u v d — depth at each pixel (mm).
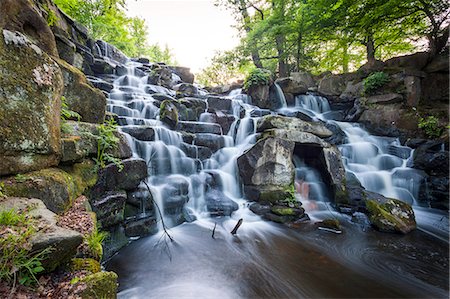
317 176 8328
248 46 15781
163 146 6754
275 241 5301
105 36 17219
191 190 6641
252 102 12930
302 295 3566
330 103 13422
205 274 3949
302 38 14430
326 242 5348
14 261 1678
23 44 3080
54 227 2123
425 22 11547
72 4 12398
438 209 7746
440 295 3678
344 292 3682
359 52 17453
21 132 2898
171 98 9609
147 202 5238
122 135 5230
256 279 3898
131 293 3381
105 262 4066
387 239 5566
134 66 13938
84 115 5004
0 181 2619
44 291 1802
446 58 10625
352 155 9758
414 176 8414
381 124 11070
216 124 9188
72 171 3852
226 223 6098
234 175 7973
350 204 7098
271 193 6941
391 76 11359
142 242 4781
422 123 9523
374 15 10562
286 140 7414
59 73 3682
